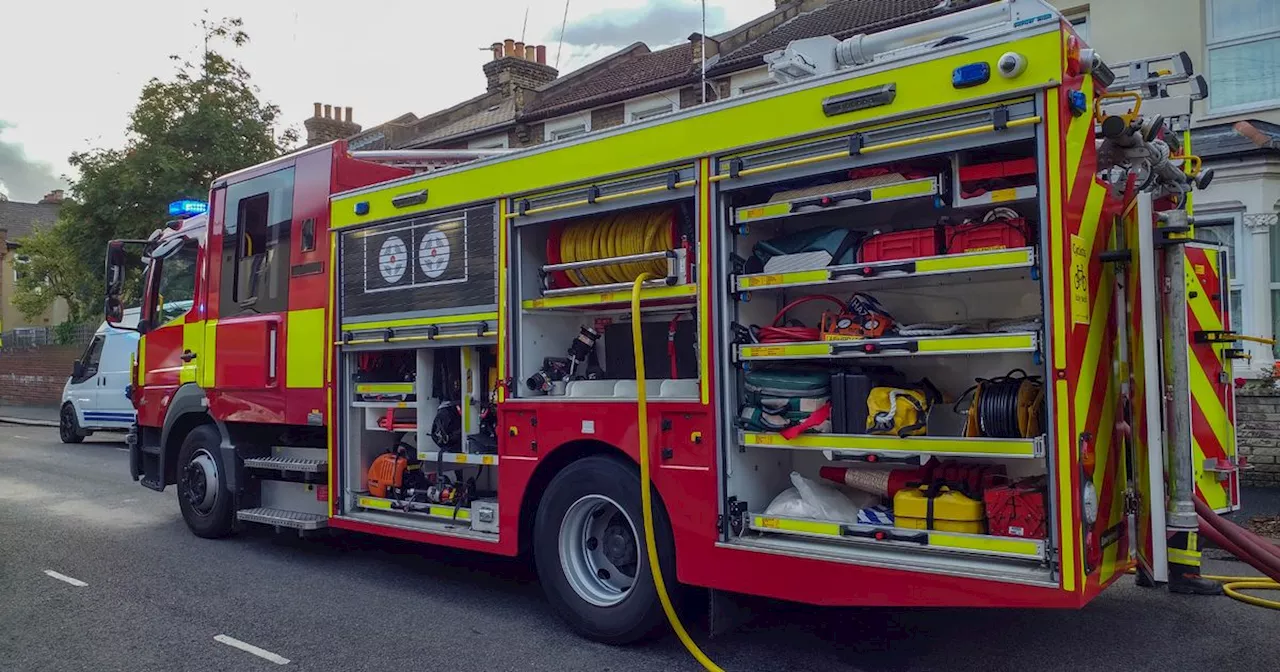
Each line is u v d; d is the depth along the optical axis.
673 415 4.63
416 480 6.37
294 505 7.29
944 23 4.62
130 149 20.61
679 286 4.75
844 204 4.13
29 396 29.80
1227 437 5.57
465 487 5.89
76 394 17.25
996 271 4.03
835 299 4.58
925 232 4.06
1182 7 10.57
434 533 5.85
